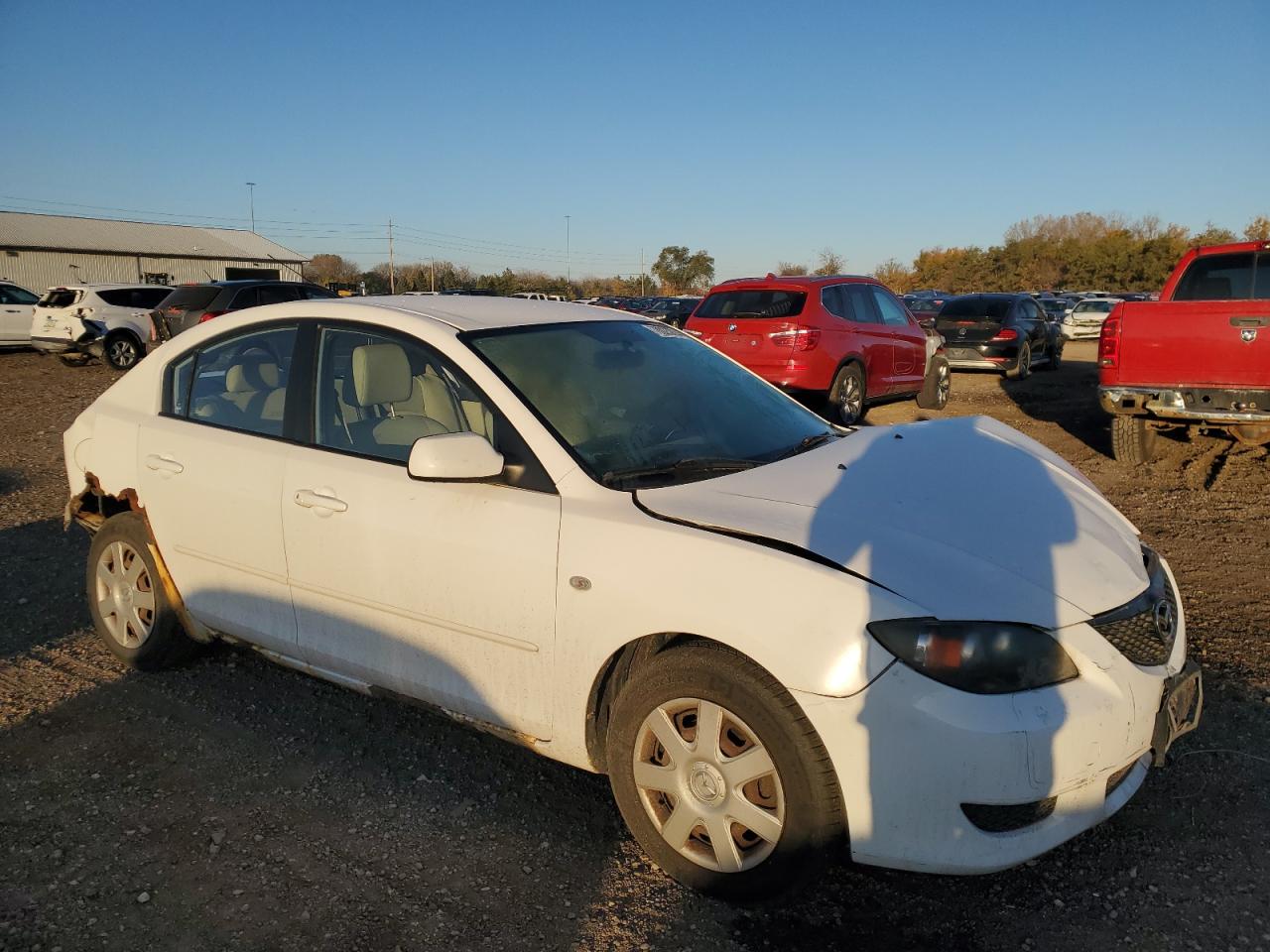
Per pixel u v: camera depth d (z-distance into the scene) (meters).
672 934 2.65
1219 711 3.84
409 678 3.32
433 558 3.16
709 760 2.69
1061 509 3.06
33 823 3.18
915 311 27.00
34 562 5.96
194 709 4.00
